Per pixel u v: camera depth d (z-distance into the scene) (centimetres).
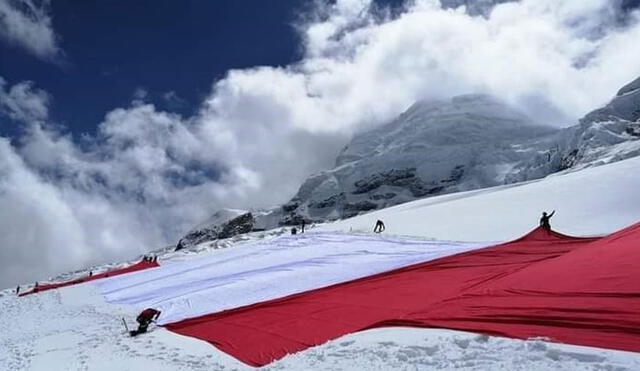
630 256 1299
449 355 891
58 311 3491
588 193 4394
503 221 4088
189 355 1423
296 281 2692
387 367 888
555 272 1355
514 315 1077
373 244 4066
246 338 1533
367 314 1623
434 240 3900
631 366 732
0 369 1680
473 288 1616
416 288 1931
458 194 9244
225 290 2745
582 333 920
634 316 935
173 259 6944
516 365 794
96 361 1505
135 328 2095
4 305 4772
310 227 8225
